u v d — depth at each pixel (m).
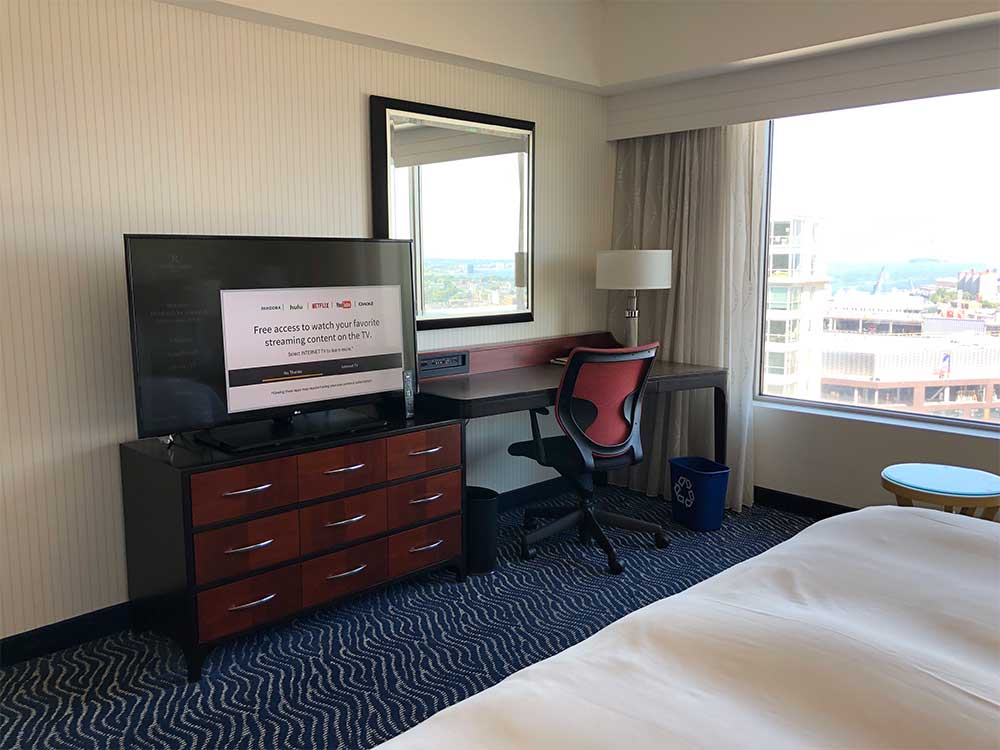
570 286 4.33
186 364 2.54
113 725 2.19
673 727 1.10
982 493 2.82
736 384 4.04
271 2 2.80
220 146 2.86
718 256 4.02
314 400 2.87
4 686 2.39
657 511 4.10
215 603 2.44
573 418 3.32
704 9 3.65
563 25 3.87
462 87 3.65
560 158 4.16
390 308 3.09
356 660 2.56
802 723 1.12
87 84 2.53
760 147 3.90
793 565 1.70
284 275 2.76
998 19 2.93
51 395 2.54
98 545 2.69
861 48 3.35
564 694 1.20
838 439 3.80
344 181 3.26
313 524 2.66
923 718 1.10
